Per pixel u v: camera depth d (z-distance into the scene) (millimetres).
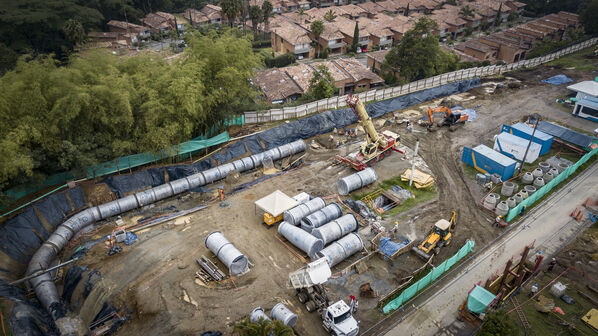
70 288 33156
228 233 38781
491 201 42438
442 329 29641
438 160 52531
